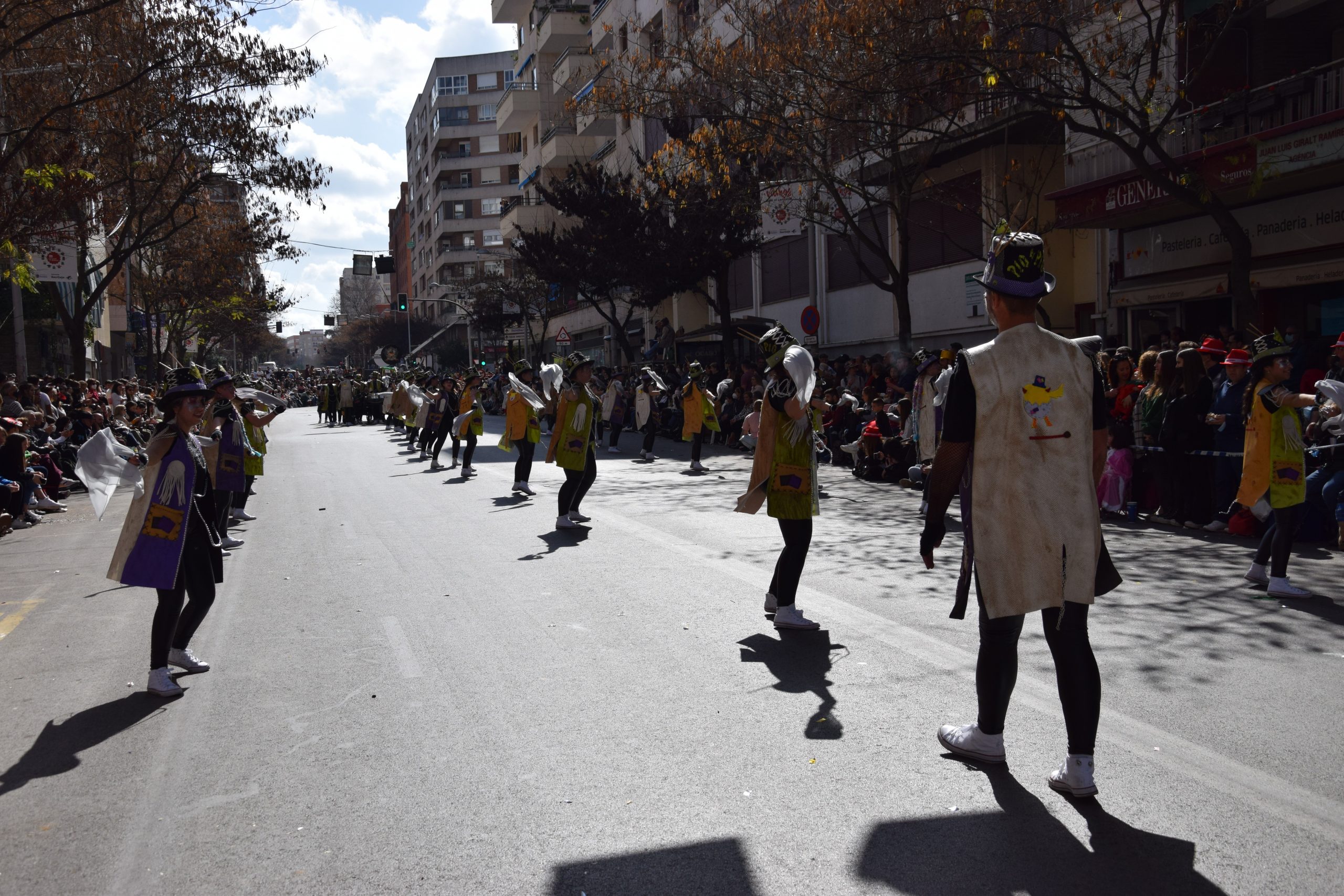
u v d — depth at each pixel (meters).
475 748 4.73
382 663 6.20
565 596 7.89
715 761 4.46
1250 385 7.42
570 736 4.83
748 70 20.22
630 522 11.72
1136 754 4.36
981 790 4.06
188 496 5.88
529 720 5.09
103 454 5.66
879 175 25.16
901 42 16.69
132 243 26.20
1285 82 15.29
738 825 3.83
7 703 5.75
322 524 12.45
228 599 8.21
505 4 56.03
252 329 71.62
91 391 24.28
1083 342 4.00
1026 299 3.90
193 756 4.79
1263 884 3.28
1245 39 16.95
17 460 13.59
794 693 5.35
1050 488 3.84
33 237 19.72
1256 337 13.18
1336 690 5.14
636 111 22.53
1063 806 3.89
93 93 21.77
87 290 28.64
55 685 6.07
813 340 23.42
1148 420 10.77
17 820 4.15
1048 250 22.75
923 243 26.17
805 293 32.91
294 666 6.21
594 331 52.38
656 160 28.19
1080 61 14.60
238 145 23.66
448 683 5.73
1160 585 7.69
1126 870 3.40
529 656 6.22
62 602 8.49
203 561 6.03
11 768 4.72
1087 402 3.91
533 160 54.12
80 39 21.61
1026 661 5.74
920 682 5.46
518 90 53.25
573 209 35.91
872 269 28.70
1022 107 19.64
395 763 4.59
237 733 5.08
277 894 3.45
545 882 3.46
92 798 4.35
